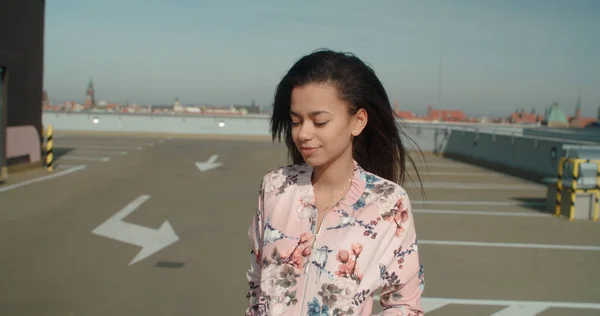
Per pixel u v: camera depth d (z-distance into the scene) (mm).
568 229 8297
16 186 11461
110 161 16984
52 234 7484
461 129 22156
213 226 8250
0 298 5020
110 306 4883
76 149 20766
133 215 8883
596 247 7250
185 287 5445
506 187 13172
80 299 5047
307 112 1617
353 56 1727
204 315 4719
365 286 1569
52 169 14516
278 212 1717
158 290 5332
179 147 23312
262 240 1767
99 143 24266
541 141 14453
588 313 4938
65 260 6281
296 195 1722
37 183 11945
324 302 1554
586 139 16406
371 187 1684
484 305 5094
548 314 4895
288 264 1639
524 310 4988
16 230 7656
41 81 14453
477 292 5441
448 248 7102
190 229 8016
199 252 6766
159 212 9195
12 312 4695
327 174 1704
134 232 7734
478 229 8242
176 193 11219
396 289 1625
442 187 13047
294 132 1660
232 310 4844
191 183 12742
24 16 13164
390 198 1657
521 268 6273
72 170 14438
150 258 6453
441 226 8445
